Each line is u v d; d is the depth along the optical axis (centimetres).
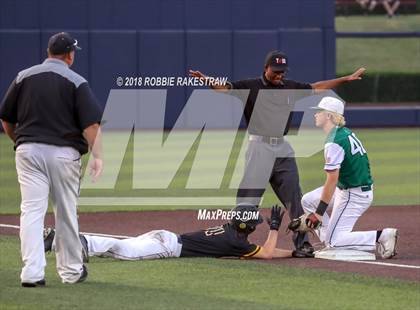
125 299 2056
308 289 2192
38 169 2181
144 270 2409
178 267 2452
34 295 2083
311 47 7581
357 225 3347
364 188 2645
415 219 3491
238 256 2597
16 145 2211
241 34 7494
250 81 2773
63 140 2188
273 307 1997
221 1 7469
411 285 2242
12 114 2234
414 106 8188
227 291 2161
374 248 2647
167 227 3306
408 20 13475
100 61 7300
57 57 2225
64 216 2209
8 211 3666
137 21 7369
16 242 2878
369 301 2069
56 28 7281
